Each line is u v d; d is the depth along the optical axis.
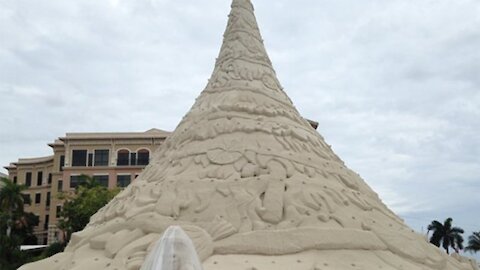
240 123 11.95
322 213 9.77
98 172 45.00
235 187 10.16
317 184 10.57
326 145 12.88
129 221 9.86
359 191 11.61
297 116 13.22
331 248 9.12
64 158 47.47
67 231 36.34
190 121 12.89
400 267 9.16
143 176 12.22
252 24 15.15
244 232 9.20
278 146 11.40
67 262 9.67
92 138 45.56
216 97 13.17
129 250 8.94
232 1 15.77
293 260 8.62
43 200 51.00
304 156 11.38
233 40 14.70
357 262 8.92
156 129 46.75
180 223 9.52
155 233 9.33
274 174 10.43
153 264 4.86
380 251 9.51
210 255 8.75
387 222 10.76
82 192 36.81
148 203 10.30
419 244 10.23
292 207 9.73
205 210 9.78
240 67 13.78
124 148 45.44
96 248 9.80
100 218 11.42
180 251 4.93
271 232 9.09
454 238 46.88
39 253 34.78
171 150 12.39
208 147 11.47
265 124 11.99
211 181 10.43
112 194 35.41
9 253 29.70
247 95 12.84
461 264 10.84
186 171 11.05
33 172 52.53
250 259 8.63
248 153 11.03
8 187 41.31
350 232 9.45
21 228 43.59
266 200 9.80
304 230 9.20
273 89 13.56
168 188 10.52
